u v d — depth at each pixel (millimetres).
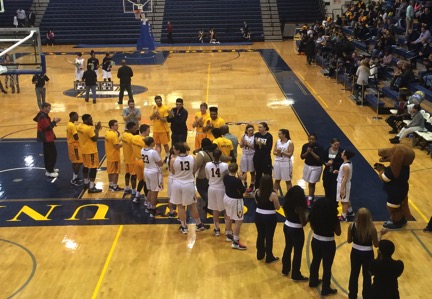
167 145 13164
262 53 33094
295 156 13602
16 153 14164
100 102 20094
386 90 19266
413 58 21188
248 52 33531
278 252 8930
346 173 9586
